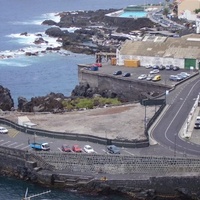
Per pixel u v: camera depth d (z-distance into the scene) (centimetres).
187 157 18325
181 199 18000
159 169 18488
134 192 18162
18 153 19825
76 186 18638
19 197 18375
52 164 19338
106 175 18700
